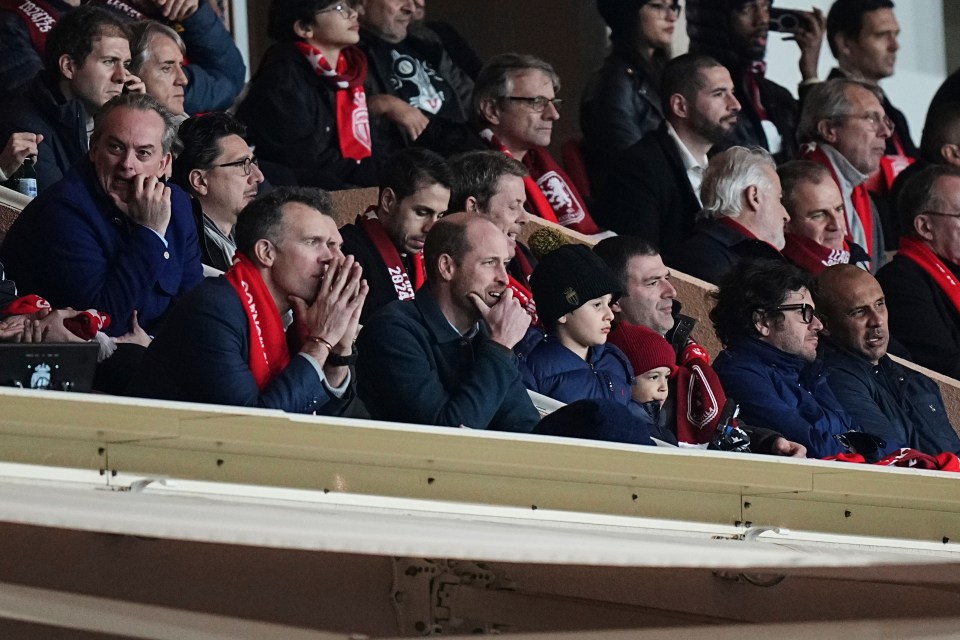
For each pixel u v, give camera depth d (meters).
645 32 22.83
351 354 13.16
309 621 9.84
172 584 9.32
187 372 12.52
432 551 7.43
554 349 15.62
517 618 10.46
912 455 16.02
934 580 8.73
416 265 16.20
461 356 14.26
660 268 17.72
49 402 8.34
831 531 12.67
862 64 26.58
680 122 21.61
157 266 14.01
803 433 16.97
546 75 19.31
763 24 25.09
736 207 20.22
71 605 7.95
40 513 6.56
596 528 11.09
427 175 16.02
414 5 20.92
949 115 26.30
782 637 8.91
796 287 17.45
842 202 21.75
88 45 15.77
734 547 9.57
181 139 15.54
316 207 13.30
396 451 9.92
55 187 14.01
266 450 9.68
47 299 13.82
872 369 19.94
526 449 10.43
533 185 19.75
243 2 20.66
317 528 7.36
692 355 17.02
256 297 12.95
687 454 11.27
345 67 19.52
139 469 9.16
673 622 10.79
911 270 23.06
